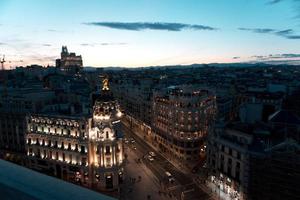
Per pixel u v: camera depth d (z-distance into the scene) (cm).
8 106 12506
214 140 9350
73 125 9962
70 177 10181
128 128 18562
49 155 10581
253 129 9125
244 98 19475
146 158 12769
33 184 654
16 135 12056
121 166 9938
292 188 6600
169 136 13375
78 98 13712
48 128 10538
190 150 12475
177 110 12631
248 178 7562
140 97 17612
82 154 9762
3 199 600
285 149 6919
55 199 577
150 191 9525
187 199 8931
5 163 822
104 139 9512
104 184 9550
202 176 10562
